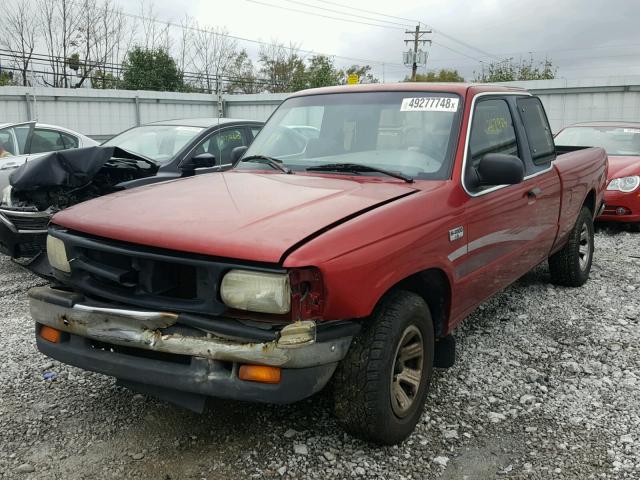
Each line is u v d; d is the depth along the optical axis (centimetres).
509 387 395
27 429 337
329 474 299
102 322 291
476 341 473
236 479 294
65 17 4184
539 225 479
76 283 311
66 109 2480
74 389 386
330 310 271
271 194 335
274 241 267
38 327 324
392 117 407
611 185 915
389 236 299
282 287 259
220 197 331
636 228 946
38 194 640
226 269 267
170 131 776
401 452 318
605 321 517
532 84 2331
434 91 413
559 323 512
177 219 296
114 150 654
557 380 406
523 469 306
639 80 2134
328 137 418
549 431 341
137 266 288
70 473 297
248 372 269
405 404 320
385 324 298
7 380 397
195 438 329
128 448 319
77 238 307
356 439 328
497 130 433
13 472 297
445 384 397
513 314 534
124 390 384
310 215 296
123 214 312
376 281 286
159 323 277
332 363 281
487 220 386
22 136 935
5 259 751
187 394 288
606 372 418
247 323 269
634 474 301
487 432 340
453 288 354
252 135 832
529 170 467
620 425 348
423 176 369
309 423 345
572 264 591
